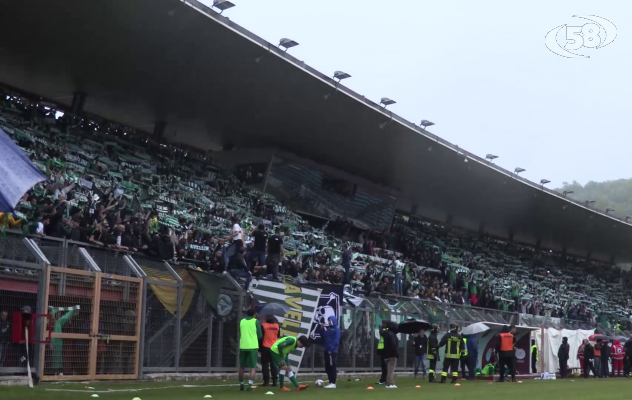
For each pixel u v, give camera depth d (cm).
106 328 1823
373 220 4812
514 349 2720
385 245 4434
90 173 2778
